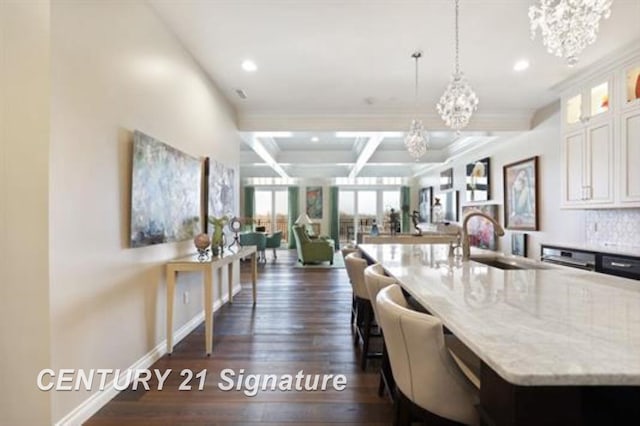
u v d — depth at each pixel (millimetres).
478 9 2811
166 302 3072
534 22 2189
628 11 2783
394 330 1208
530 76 4129
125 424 1998
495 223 2553
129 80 2482
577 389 875
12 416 1785
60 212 1846
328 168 11891
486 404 1002
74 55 1943
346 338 3387
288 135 5867
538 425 862
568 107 4254
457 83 3264
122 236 2398
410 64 3838
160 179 2879
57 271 1826
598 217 4270
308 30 3133
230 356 2955
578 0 1933
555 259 4137
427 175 11367
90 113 2074
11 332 1777
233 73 4070
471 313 1193
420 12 2854
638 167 3277
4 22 1780
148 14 2742
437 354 1109
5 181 1771
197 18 2938
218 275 4543
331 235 12594
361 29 3115
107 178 2234
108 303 2248
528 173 5621
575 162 4090
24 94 1775
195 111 3723
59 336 1841
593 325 1070
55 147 1811
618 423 922
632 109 3332
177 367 2742
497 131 5625
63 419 1864
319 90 4617
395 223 6691
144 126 2684
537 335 985
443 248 3422
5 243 1769
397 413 1316
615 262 3344
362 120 5656
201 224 3891
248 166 11602
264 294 5293
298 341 3307
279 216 12875
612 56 3484
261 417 2068
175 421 2025
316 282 6230
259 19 2953
